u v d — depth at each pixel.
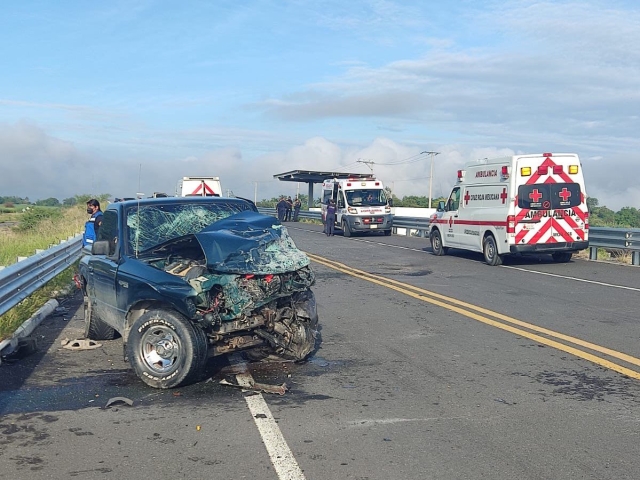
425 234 31.03
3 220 49.38
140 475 4.74
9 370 7.62
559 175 17.58
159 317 6.86
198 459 5.02
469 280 15.12
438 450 5.17
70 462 4.98
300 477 4.68
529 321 10.23
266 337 7.29
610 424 5.73
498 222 17.86
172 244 7.94
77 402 6.44
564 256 19.08
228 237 7.42
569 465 4.87
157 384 6.86
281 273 7.31
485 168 18.73
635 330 9.50
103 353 8.48
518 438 5.41
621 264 18.34
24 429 5.68
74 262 16.77
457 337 9.20
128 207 8.30
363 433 5.55
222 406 6.30
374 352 8.41
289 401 6.44
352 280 15.28
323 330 9.76
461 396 6.56
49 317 10.95
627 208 42.59
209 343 7.09
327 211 31.91
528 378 7.18
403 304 11.89
